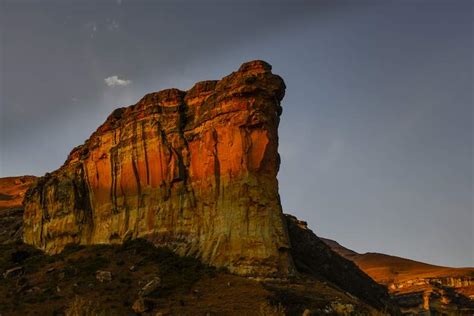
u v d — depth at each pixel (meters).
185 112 84.75
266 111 75.25
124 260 77.12
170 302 63.97
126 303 64.88
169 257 75.19
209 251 72.50
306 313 58.72
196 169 79.19
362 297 92.19
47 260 87.31
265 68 77.38
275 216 72.25
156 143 83.50
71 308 60.81
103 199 90.25
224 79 80.62
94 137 96.38
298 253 89.50
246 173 73.06
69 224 94.19
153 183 83.19
